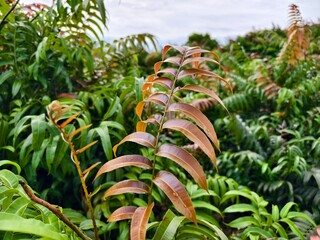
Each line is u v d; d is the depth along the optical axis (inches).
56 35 50.2
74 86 58.0
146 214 24.2
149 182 46.1
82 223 36.7
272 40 161.0
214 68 123.3
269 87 84.5
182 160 24.6
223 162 62.6
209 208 41.8
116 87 51.6
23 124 44.8
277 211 44.4
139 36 61.9
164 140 55.7
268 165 61.1
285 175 59.7
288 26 91.1
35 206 25.2
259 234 42.3
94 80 60.4
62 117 42.3
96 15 54.2
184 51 29.8
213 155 23.8
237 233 46.5
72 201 47.1
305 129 73.0
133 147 49.1
